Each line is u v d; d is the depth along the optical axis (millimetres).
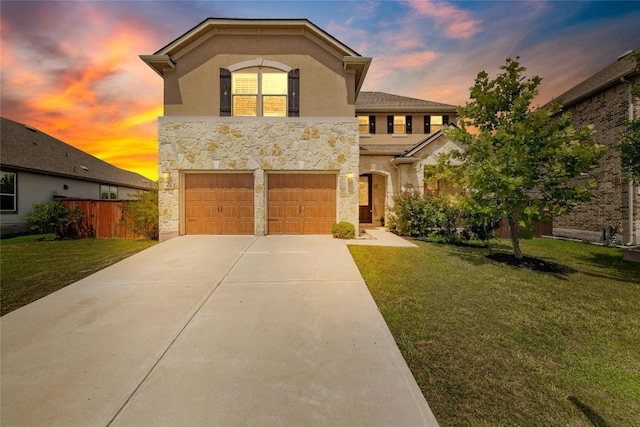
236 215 10594
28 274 6195
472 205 7824
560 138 6766
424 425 2209
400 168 13805
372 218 16281
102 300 4652
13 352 3193
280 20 10352
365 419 2254
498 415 2330
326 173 10789
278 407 2367
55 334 3584
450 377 2822
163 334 3586
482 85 7926
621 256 8641
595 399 2537
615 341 3559
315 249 8195
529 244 10820
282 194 10719
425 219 10977
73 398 2475
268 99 10742
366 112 17078
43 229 12023
